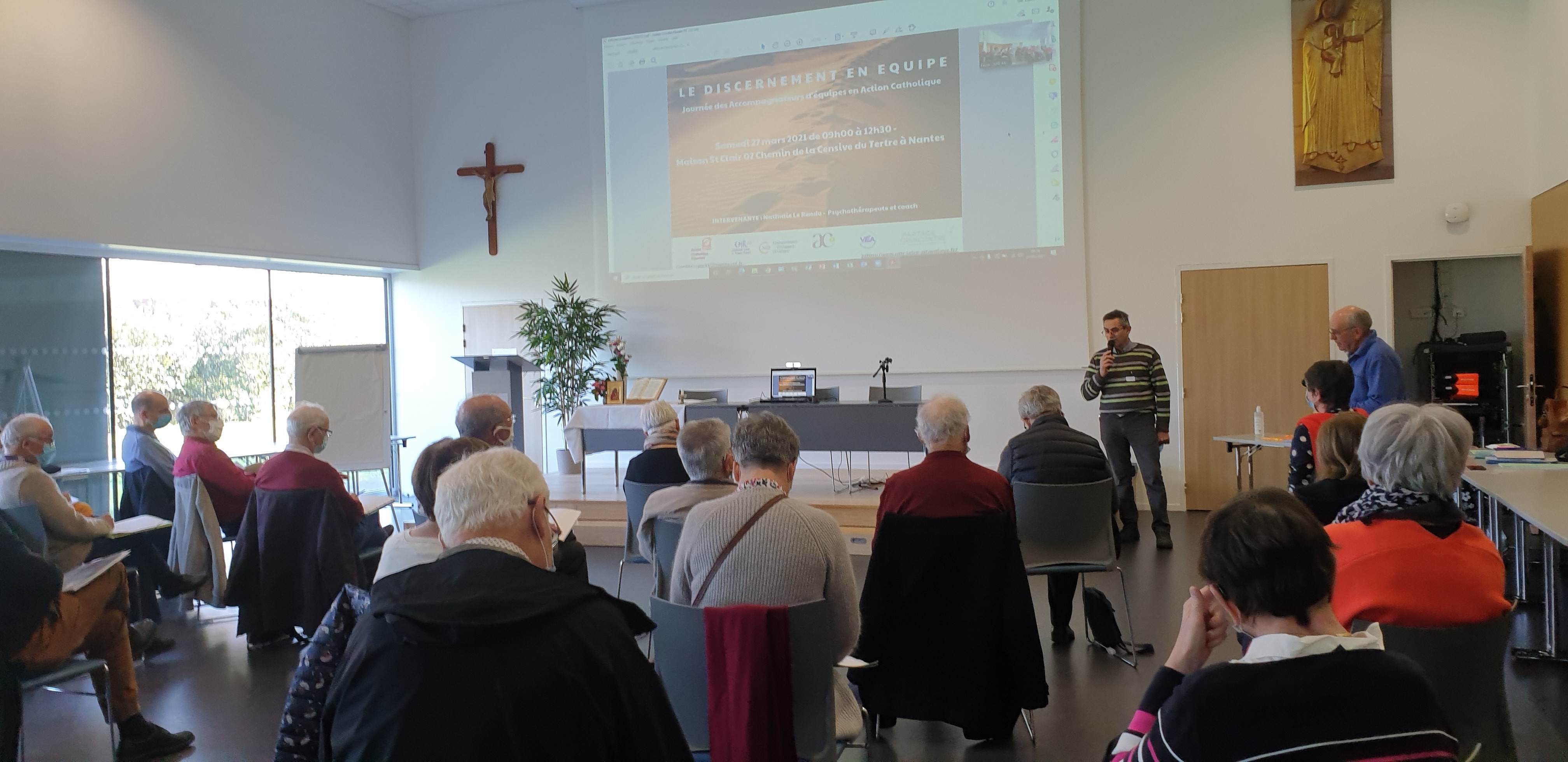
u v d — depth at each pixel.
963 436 2.71
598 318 7.54
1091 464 3.42
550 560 1.44
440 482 1.35
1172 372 6.55
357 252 7.77
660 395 7.55
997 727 2.62
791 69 7.25
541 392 7.57
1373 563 1.77
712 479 2.69
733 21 7.38
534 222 8.06
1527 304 5.61
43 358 5.93
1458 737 1.71
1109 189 6.63
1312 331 6.27
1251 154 6.35
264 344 7.45
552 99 7.99
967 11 6.86
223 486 4.35
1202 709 1.11
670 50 7.53
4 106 5.33
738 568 1.99
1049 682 3.30
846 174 7.15
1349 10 6.11
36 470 3.42
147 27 6.14
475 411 3.16
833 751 1.96
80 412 6.15
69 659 2.57
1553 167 5.49
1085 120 6.68
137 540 4.05
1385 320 6.14
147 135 6.13
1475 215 5.95
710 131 7.46
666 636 2.00
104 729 3.08
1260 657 1.15
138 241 6.06
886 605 2.62
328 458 6.18
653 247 7.62
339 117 7.62
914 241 7.00
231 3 6.72
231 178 6.71
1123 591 3.49
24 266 5.84
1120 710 3.03
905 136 7.00
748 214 7.39
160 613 4.44
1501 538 4.14
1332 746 1.07
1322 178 6.21
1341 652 1.13
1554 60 5.45
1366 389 3.92
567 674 1.14
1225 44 6.37
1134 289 6.61
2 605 2.34
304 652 1.55
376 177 7.98
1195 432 6.52
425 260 8.40
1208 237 6.45
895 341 7.08
